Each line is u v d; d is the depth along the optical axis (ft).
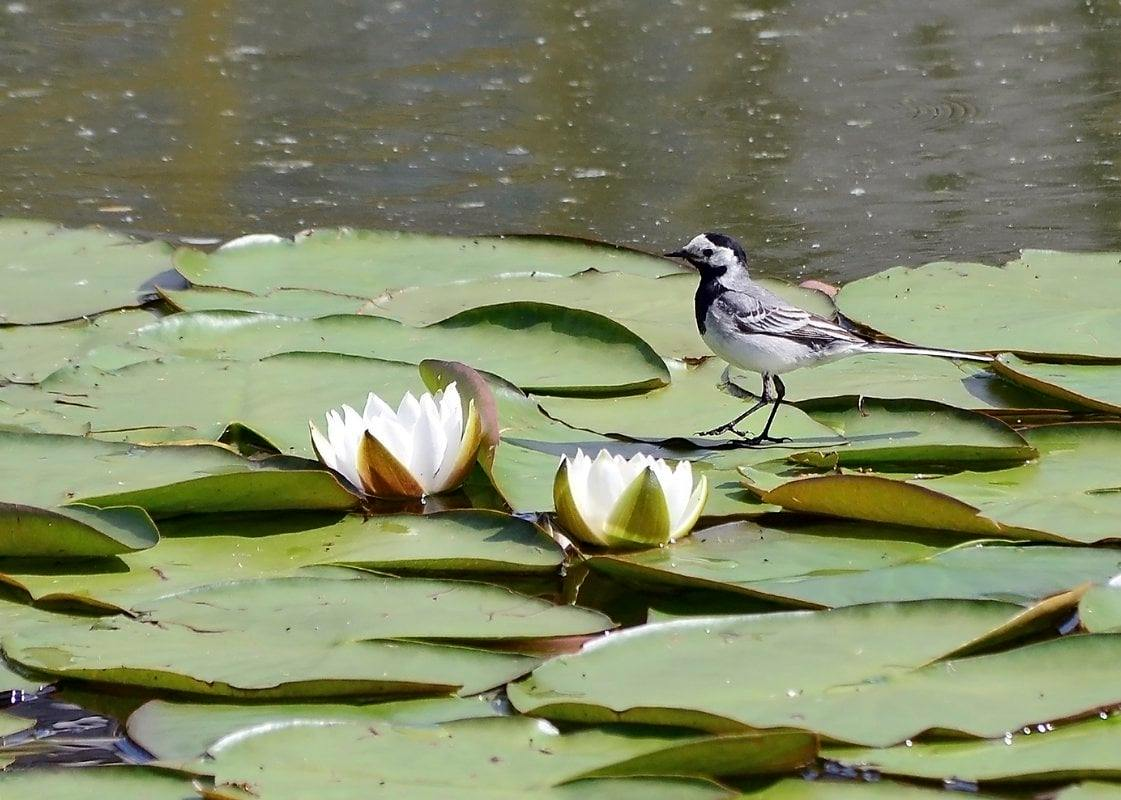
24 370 41.47
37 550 30.58
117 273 49.96
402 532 32.37
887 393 41.52
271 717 25.34
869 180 63.57
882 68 80.74
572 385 41.22
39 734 25.70
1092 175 63.36
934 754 23.81
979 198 61.00
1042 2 94.07
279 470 32.17
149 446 35.12
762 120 72.49
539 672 26.18
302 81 77.56
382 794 22.41
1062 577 29.99
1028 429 37.58
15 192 60.70
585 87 77.77
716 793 22.18
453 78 78.84
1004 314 45.75
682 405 40.70
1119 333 43.91
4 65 77.92
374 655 26.73
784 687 25.55
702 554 31.58
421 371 38.11
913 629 27.43
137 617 28.22
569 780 22.75
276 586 29.37
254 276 49.65
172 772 23.26
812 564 30.96
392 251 52.21
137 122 70.33
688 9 93.40
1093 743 23.97
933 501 31.81
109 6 90.33
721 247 41.47
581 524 31.94
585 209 60.44
